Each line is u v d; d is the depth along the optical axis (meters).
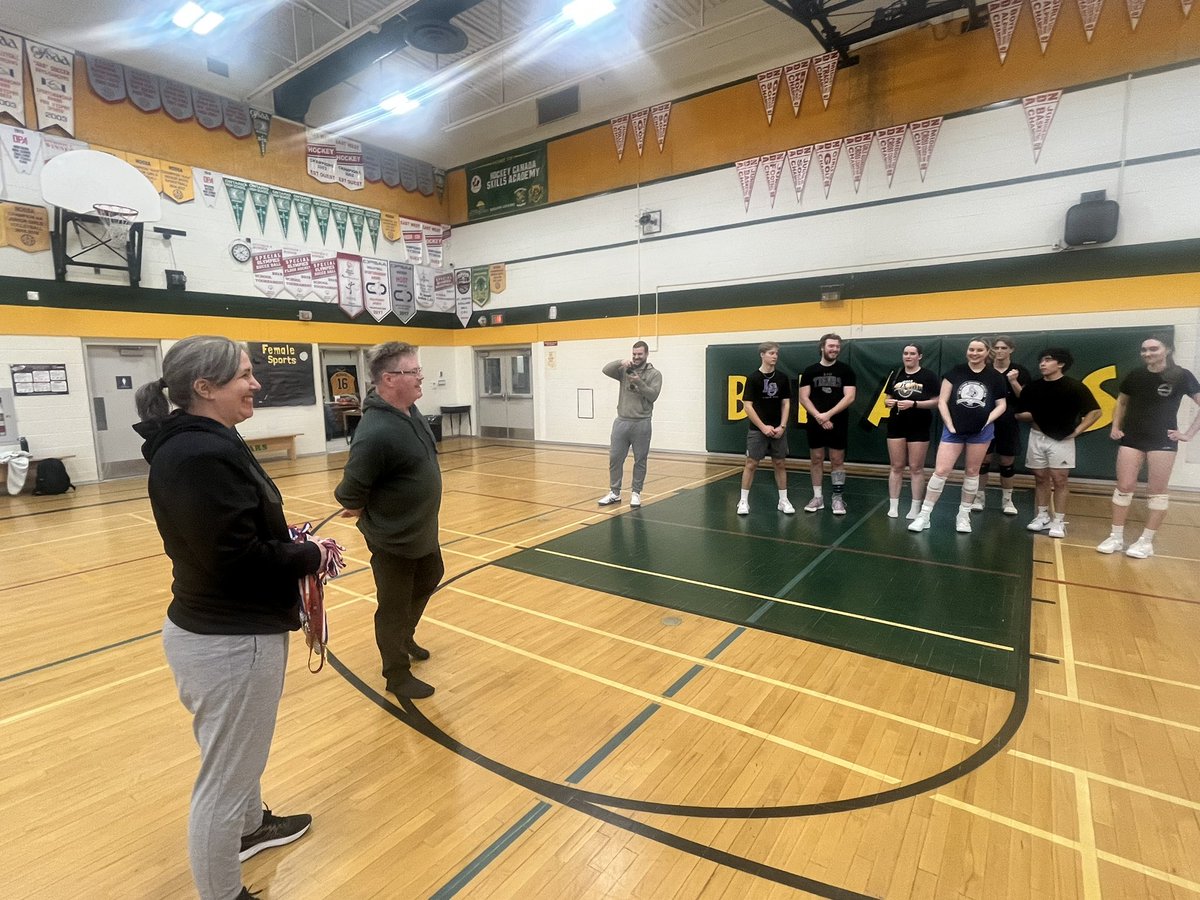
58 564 4.55
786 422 5.43
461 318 12.25
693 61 8.54
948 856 1.72
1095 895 1.58
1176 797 1.94
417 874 1.69
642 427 5.96
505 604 3.68
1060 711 2.44
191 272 8.58
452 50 7.58
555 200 10.45
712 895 1.61
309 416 10.15
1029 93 6.50
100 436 7.96
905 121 7.20
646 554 4.57
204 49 8.34
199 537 1.26
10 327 7.11
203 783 1.40
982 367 4.61
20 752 2.29
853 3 6.36
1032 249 6.64
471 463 9.22
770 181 8.20
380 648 2.59
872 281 7.59
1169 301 6.04
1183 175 5.88
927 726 2.36
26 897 1.62
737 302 8.66
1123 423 4.21
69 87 7.35
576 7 6.75
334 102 9.96
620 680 2.76
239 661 1.36
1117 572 3.95
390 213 11.10
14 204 7.05
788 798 1.97
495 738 2.33
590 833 1.84
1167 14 5.82
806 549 4.58
